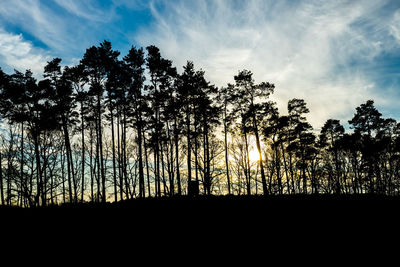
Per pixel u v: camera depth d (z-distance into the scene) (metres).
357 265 6.18
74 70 21.44
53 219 10.80
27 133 23.02
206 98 23.62
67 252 7.12
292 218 10.65
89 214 11.79
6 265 6.25
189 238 8.34
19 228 9.36
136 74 22.83
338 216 10.82
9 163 23.38
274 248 7.38
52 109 21.67
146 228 9.49
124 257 6.79
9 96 21.28
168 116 22.55
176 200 15.52
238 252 7.12
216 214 11.54
